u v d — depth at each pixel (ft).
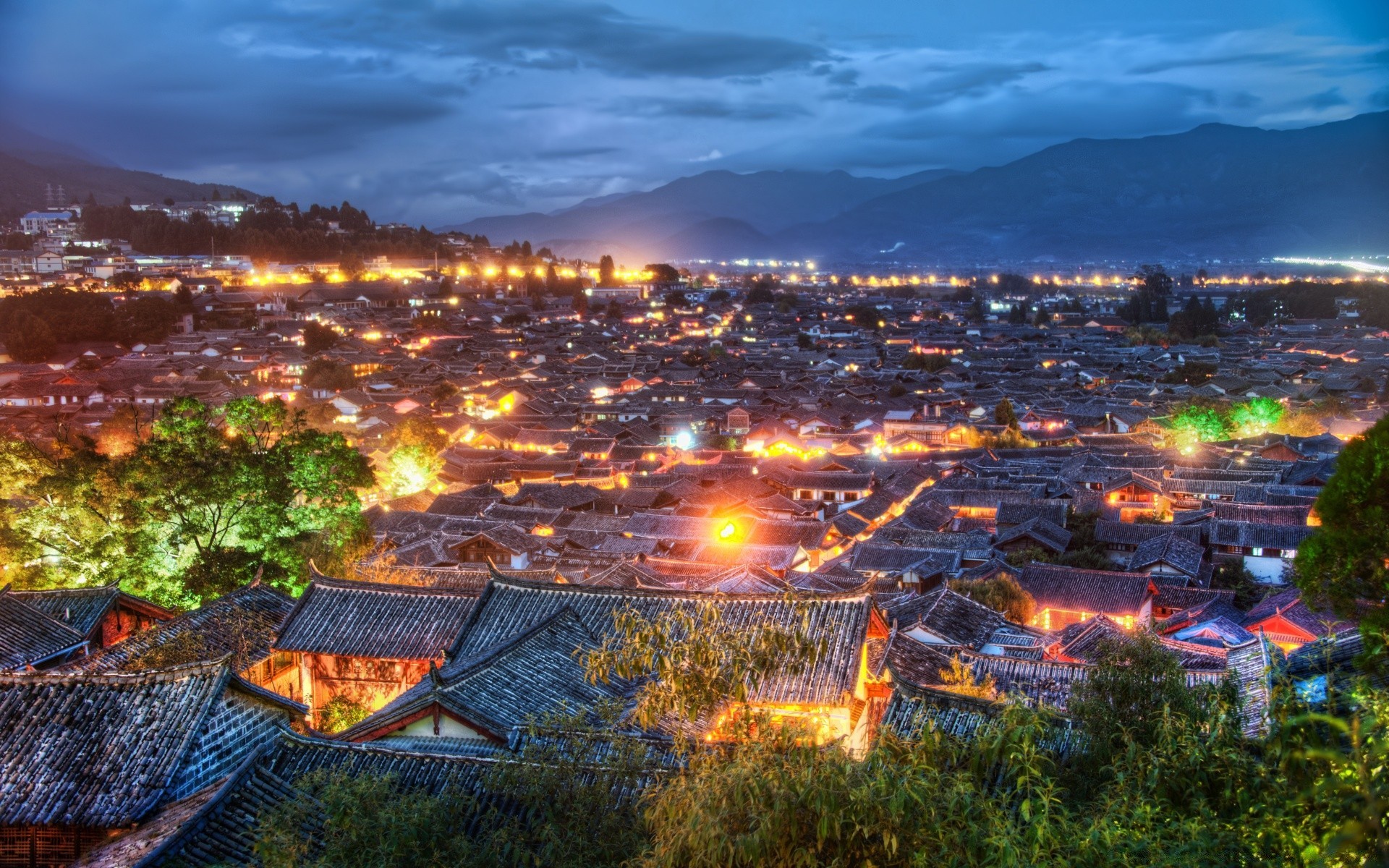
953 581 190.90
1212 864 41.50
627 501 305.73
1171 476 298.35
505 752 78.59
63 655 113.39
